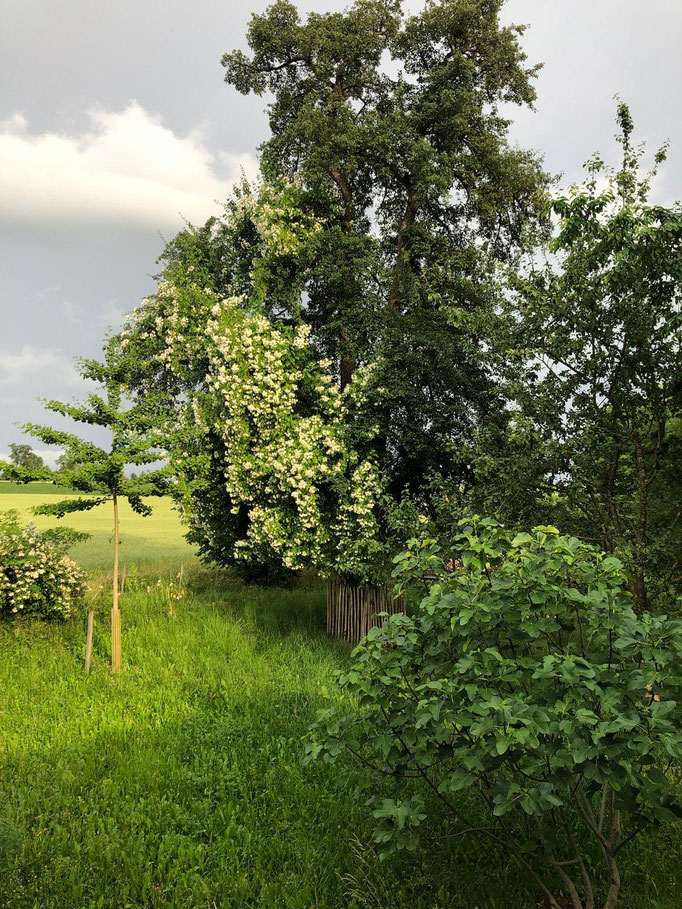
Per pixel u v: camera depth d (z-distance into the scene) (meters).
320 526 11.80
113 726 7.71
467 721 3.69
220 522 14.62
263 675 9.55
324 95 13.62
